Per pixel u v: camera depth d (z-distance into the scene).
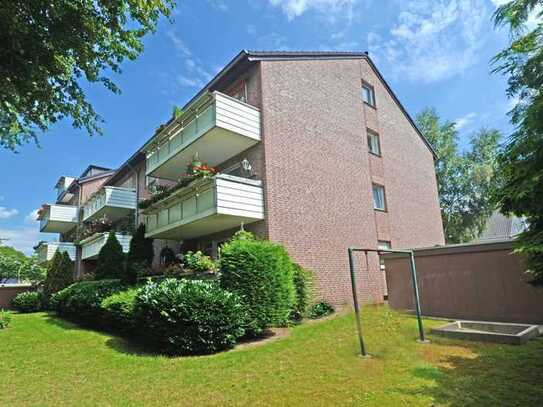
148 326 7.44
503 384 4.44
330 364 5.73
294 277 10.13
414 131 19.72
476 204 26.12
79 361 6.82
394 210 16.30
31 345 8.41
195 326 6.98
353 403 4.15
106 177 28.56
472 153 27.38
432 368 5.23
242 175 12.60
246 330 7.88
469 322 8.12
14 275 27.53
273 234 11.14
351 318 9.83
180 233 13.70
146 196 19.56
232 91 13.55
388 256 11.48
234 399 4.50
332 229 12.88
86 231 23.14
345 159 14.32
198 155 13.22
